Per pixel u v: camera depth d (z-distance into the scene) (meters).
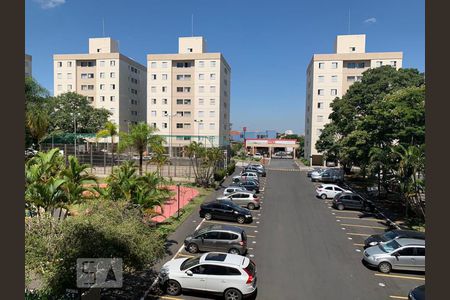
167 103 68.19
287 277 14.45
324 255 17.16
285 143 92.88
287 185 40.75
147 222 13.55
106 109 66.06
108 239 10.01
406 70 40.34
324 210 27.44
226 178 45.38
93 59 72.31
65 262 9.27
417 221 23.62
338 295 12.93
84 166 16.94
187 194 32.94
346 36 66.31
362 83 42.53
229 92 78.38
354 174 50.56
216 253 13.73
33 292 9.66
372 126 29.19
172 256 16.38
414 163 21.72
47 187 13.70
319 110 65.94
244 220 22.94
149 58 68.31
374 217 25.20
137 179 16.66
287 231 21.30
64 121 55.66
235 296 12.09
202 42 68.19
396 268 14.97
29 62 70.12
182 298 12.44
